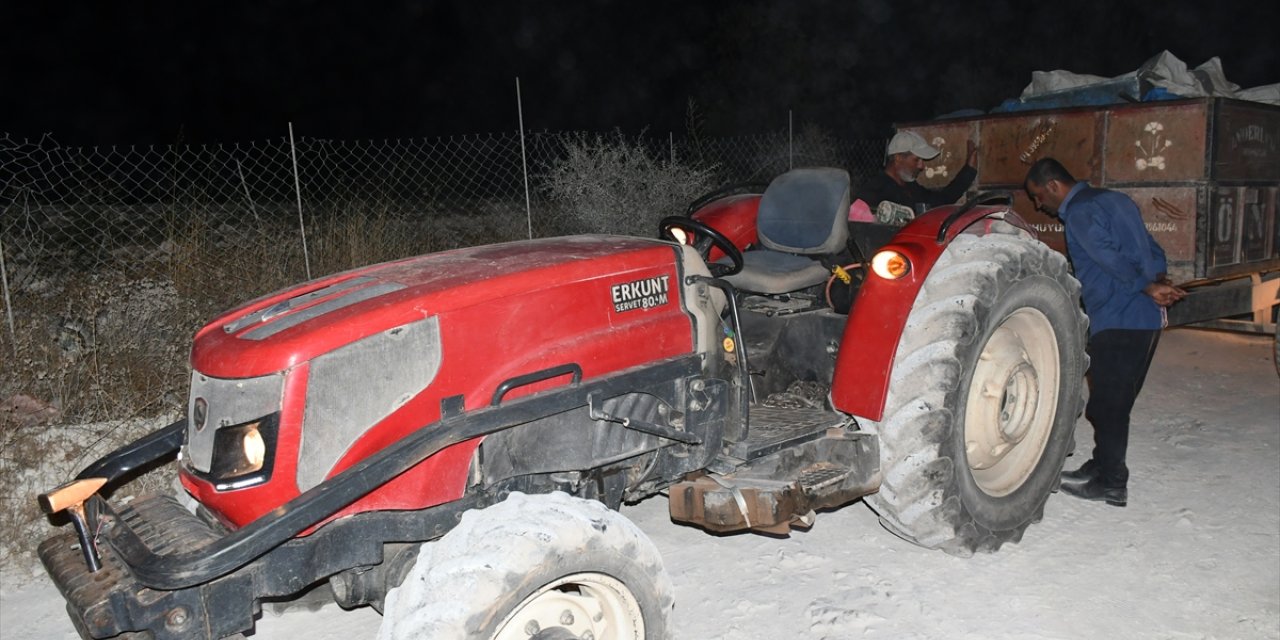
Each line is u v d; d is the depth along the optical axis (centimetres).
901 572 381
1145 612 347
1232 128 548
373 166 1755
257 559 248
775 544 410
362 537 263
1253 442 524
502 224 1051
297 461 251
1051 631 335
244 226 887
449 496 272
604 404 301
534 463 289
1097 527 421
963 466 368
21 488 448
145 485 458
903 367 358
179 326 629
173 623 238
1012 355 393
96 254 806
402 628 236
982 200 392
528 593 246
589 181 953
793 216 432
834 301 427
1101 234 421
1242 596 358
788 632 338
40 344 560
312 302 279
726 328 353
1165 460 501
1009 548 401
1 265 577
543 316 287
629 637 276
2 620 364
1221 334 788
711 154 1246
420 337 265
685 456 327
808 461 357
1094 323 440
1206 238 539
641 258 315
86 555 252
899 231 404
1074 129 587
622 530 267
